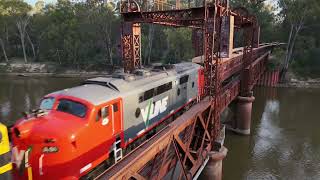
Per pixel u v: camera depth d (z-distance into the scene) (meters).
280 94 63.41
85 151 13.41
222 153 21.70
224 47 20.78
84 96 14.26
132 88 17.12
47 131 12.40
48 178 12.49
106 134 14.80
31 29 101.81
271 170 29.34
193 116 17.17
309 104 54.56
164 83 20.88
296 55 79.12
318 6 72.94
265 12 88.75
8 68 93.81
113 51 92.75
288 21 79.75
